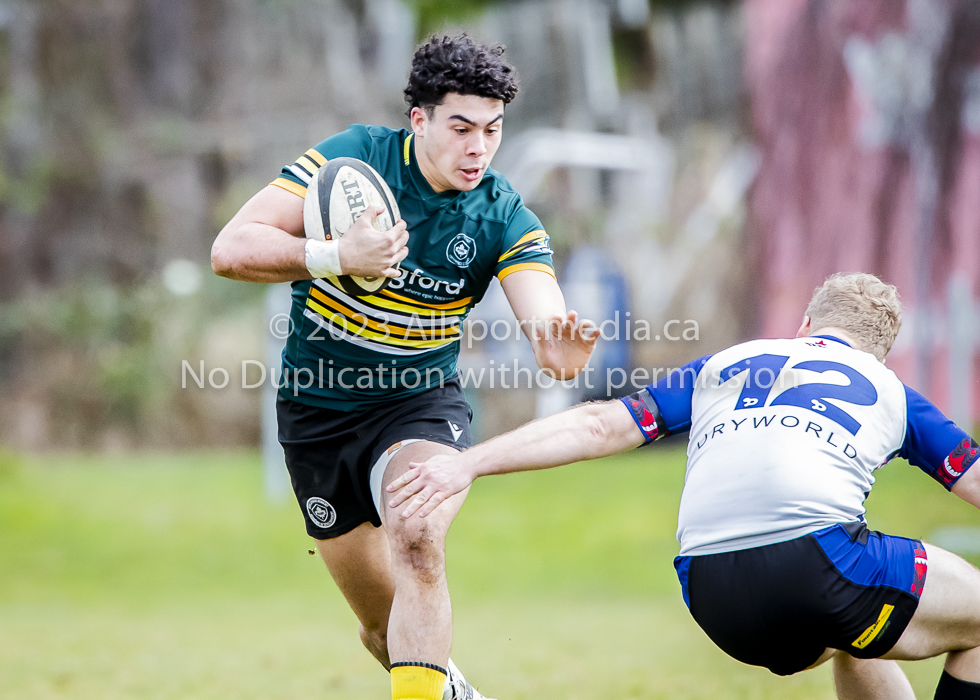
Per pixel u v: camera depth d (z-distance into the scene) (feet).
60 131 254.88
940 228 163.73
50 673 60.85
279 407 43.32
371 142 40.22
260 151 257.55
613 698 52.06
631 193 241.55
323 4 258.98
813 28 178.50
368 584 43.01
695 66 252.42
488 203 40.27
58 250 256.93
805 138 181.57
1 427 236.43
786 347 36.96
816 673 59.52
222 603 100.89
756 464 34.47
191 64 260.01
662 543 122.21
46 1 253.65
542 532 128.57
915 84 165.37
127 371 237.04
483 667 62.23
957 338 135.85
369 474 40.88
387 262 35.91
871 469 35.14
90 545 127.34
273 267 36.73
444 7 252.83
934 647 34.58
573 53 253.44
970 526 114.11
